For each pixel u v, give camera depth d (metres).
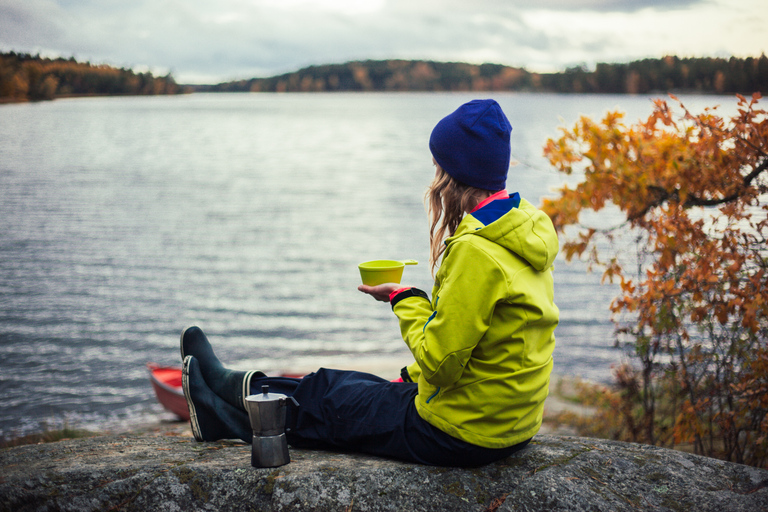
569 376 15.61
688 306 4.30
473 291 1.73
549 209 5.14
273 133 160.38
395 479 1.99
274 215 46.47
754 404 3.82
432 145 2.04
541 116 173.50
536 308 1.79
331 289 27.14
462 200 1.99
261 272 29.77
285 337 20.64
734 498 1.91
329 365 17.69
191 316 22.50
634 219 4.82
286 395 2.36
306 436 2.30
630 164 4.61
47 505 2.05
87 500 2.04
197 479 2.06
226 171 77.06
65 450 2.45
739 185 4.14
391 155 102.12
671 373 4.39
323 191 60.31
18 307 22.56
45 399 14.62
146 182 63.19
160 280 27.52
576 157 4.94
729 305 3.97
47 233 36.62
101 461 2.25
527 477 2.02
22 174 63.69
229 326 21.61
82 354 18.09
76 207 46.19
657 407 5.57
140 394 15.07
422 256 33.72
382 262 2.26
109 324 21.11
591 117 4.82
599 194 4.83
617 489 1.98
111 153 94.62
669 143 4.39
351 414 2.20
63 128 137.75
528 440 2.09
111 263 30.31
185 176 70.12
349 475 2.01
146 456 2.31
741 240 4.02
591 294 27.02
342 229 41.19
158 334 20.27
